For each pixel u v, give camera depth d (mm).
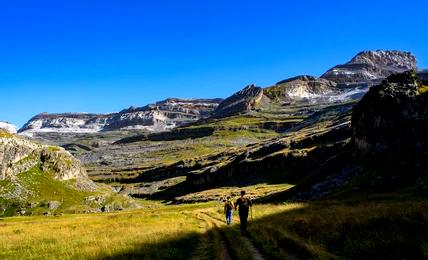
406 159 71062
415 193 49812
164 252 22250
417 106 82625
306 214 34656
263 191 171500
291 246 21875
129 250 22922
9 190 199750
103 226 40438
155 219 50625
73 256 21859
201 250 24109
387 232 21578
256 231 29516
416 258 17016
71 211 199500
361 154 88875
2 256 23516
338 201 52562
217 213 63219
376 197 51312
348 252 19500
